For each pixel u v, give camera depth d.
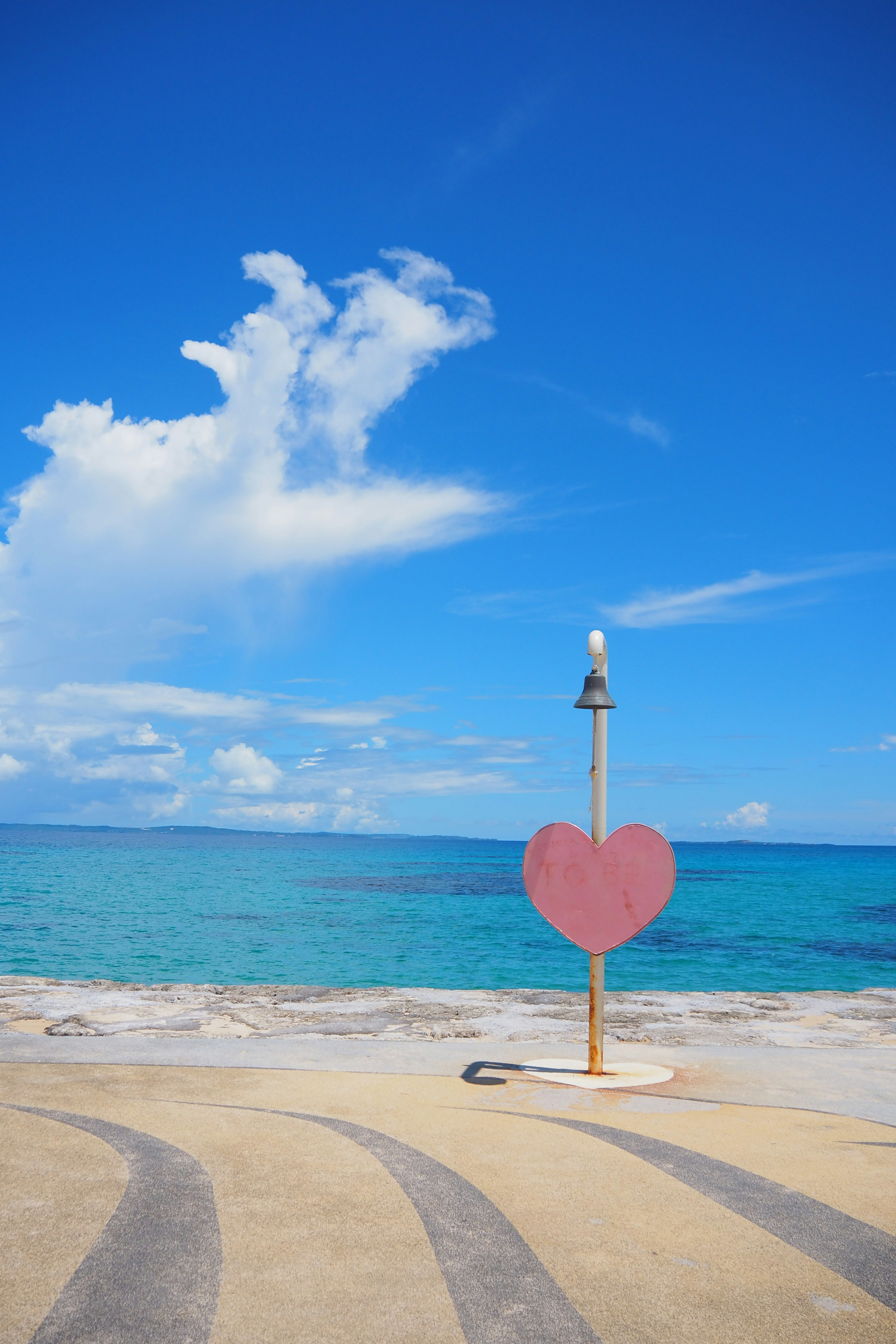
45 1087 5.51
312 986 10.16
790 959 23.28
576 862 6.09
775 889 61.66
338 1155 4.28
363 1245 3.30
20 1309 2.78
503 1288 3.00
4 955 22.17
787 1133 4.77
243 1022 7.84
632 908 5.97
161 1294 2.90
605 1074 6.03
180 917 33.66
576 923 6.07
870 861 152.75
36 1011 8.21
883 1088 5.77
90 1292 2.90
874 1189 3.94
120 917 33.22
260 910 37.94
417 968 21.25
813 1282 3.07
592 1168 4.16
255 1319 2.76
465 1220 3.54
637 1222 3.55
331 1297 2.91
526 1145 4.47
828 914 39.56
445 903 44.59
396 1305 2.86
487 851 177.12
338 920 34.22
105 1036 7.15
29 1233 3.33
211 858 109.81
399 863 103.94
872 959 23.44
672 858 5.93
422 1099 5.36
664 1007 9.00
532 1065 6.28
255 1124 4.77
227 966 21.03
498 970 21.08
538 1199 3.77
